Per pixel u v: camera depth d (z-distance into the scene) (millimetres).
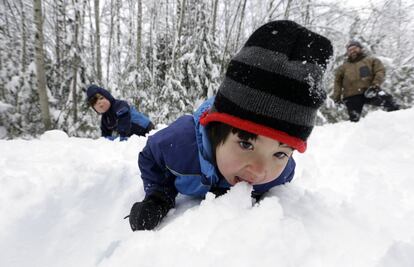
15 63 9555
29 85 8438
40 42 7105
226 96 934
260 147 892
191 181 1184
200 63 9109
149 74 10867
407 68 8125
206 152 1077
